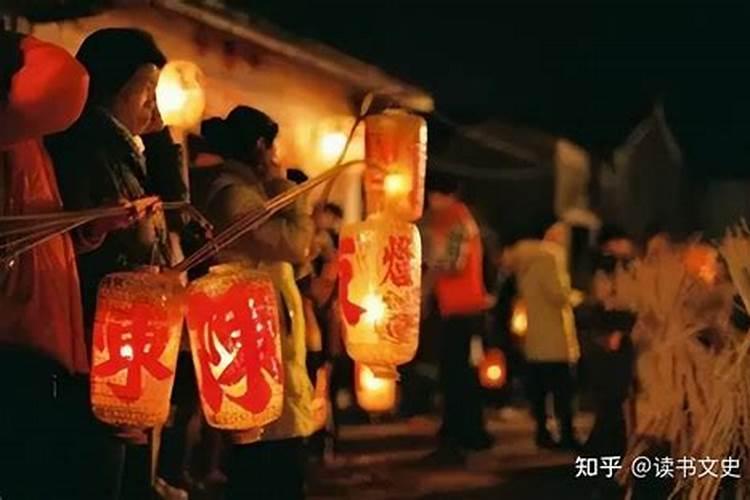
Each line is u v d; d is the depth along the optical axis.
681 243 9.07
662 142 24.69
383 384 10.64
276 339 6.21
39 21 8.46
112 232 6.33
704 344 8.82
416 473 12.09
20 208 5.86
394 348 6.89
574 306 14.19
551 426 16.23
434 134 14.41
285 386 7.18
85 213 5.86
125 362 5.86
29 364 5.88
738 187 25.30
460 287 12.93
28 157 5.88
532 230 14.92
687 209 25.45
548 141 21.33
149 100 6.38
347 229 6.92
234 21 9.98
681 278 8.84
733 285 8.85
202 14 9.59
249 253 6.92
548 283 13.98
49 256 5.90
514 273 15.71
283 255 6.98
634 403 9.32
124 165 6.25
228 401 6.10
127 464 7.25
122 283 5.89
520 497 11.09
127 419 5.92
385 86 12.09
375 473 11.96
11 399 5.91
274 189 7.18
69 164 6.13
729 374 8.74
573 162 23.25
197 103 7.80
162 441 8.60
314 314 9.70
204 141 7.62
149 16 9.47
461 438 13.09
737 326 8.84
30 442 5.98
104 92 6.25
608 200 24.58
